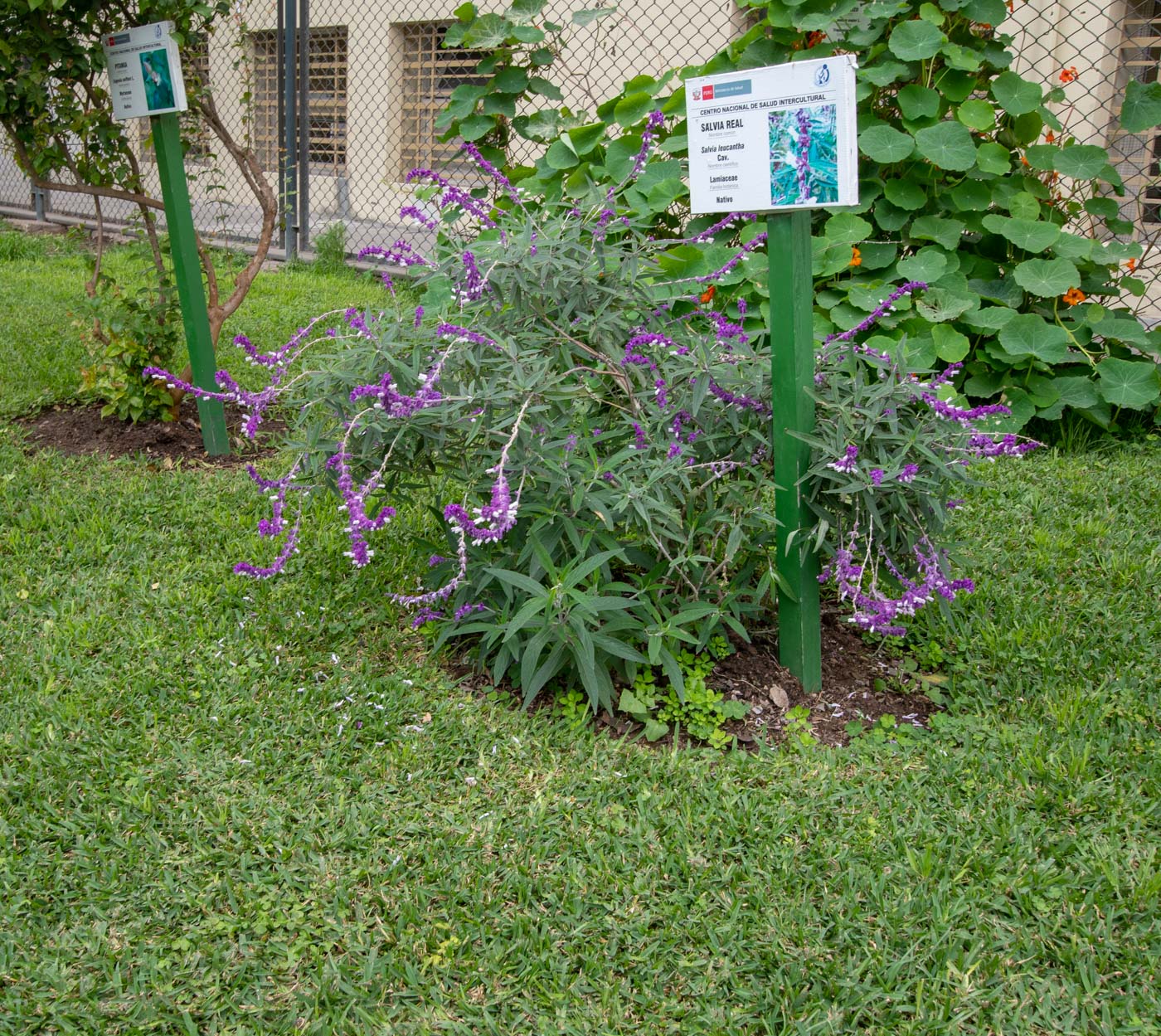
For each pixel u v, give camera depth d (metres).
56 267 9.09
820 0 5.51
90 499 4.27
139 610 3.42
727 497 3.04
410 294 7.95
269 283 8.43
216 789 2.61
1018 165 5.70
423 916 2.26
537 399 2.84
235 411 5.46
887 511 2.97
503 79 6.58
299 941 2.18
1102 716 2.93
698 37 8.48
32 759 2.67
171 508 4.21
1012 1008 2.04
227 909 2.27
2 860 2.35
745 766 2.76
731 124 2.77
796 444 2.90
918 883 2.35
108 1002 2.04
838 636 3.47
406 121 11.20
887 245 5.41
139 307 5.05
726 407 3.07
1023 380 5.21
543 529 2.90
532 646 2.80
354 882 2.34
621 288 3.19
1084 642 3.29
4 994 2.03
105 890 2.28
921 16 5.38
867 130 5.32
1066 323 5.33
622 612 2.91
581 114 6.49
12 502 4.16
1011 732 2.86
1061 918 2.24
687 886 2.35
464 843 2.46
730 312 5.24
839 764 2.79
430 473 3.20
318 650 3.27
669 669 2.87
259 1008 2.03
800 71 2.62
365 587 3.59
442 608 3.28
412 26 10.95
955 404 4.71
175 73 4.46
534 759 2.79
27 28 4.55
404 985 2.10
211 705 2.93
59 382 5.63
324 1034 1.97
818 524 3.00
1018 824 2.51
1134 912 2.27
